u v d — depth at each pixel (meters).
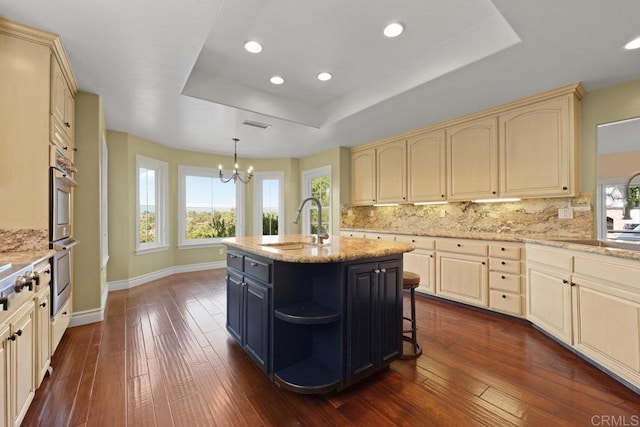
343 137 4.50
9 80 1.87
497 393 1.77
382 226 5.07
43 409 1.62
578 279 2.13
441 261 3.56
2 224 1.85
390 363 2.04
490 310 3.14
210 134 4.29
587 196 2.82
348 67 2.81
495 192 3.25
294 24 2.14
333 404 1.69
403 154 4.30
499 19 2.09
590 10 1.70
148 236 4.72
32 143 1.93
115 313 3.17
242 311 2.28
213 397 1.75
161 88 2.73
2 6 1.67
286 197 6.01
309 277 2.05
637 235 3.16
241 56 2.61
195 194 5.50
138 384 1.87
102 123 3.20
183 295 3.86
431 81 2.58
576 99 2.75
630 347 1.73
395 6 1.96
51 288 1.97
